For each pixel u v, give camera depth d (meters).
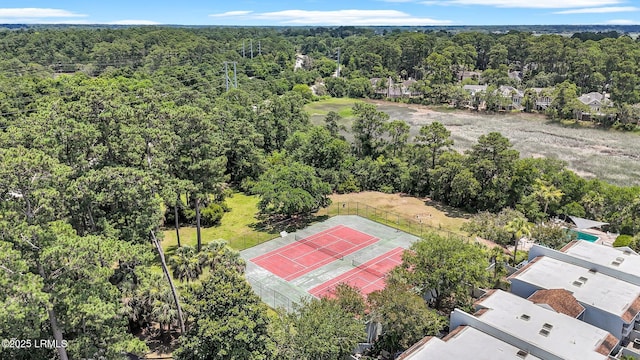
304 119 94.25
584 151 96.38
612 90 135.12
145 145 42.94
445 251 38.19
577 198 62.12
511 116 132.25
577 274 39.69
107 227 35.06
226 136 74.94
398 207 68.44
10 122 68.62
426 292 39.09
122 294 33.56
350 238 57.69
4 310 20.88
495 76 165.50
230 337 27.47
